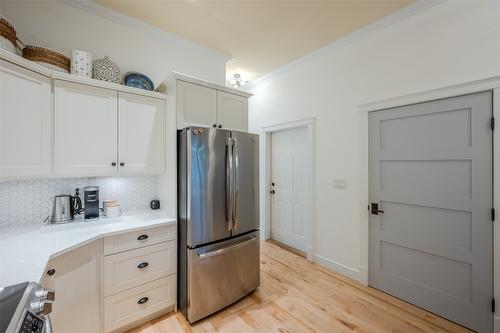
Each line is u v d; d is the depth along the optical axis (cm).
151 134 208
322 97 287
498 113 164
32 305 76
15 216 171
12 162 135
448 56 186
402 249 216
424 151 201
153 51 240
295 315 193
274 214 381
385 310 200
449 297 187
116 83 197
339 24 232
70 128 168
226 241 206
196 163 187
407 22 209
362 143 243
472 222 177
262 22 229
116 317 165
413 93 205
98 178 208
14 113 136
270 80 365
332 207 274
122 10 210
